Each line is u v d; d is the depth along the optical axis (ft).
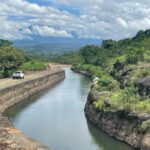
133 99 189.47
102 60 583.58
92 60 643.45
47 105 277.64
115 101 196.13
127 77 263.70
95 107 214.07
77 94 339.36
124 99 192.75
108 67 431.43
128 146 166.30
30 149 117.39
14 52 423.23
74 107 267.59
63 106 272.10
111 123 187.42
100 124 200.54
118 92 213.05
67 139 181.06
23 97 313.12
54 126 207.21
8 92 276.00
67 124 212.23
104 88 240.12
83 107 267.18
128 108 177.06
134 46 573.33
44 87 394.11
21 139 126.11
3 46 443.73
